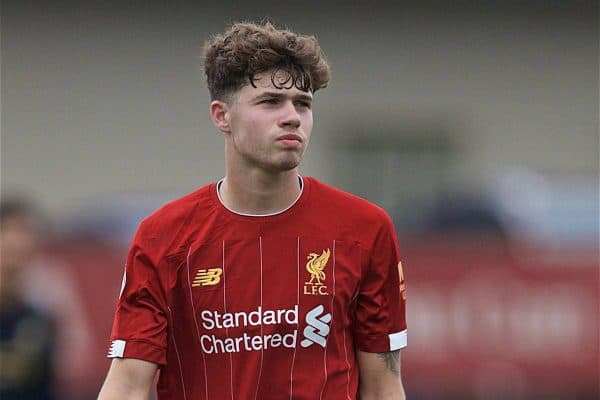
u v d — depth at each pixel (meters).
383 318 16.19
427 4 64.00
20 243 25.81
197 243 15.80
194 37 61.81
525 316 33.31
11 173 60.22
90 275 31.66
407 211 40.06
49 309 26.61
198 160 61.97
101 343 31.45
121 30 61.22
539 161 65.75
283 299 15.66
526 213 38.00
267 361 15.62
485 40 65.06
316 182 16.22
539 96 65.75
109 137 61.16
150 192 58.50
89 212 46.94
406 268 33.41
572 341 33.31
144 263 15.93
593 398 33.22
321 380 15.69
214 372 15.77
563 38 65.94
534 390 33.22
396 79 64.12
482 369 33.19
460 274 33.41
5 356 25.97
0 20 60.06
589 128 66.31
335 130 63.34
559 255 33.47
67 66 60.72
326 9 63.06
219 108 15.95
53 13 60.53
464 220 37.97
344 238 15.92
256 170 15.62
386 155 63.78
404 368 33.16
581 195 38.66
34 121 60.38
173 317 15.92
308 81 15.43
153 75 61.53
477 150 65.06
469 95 64.88
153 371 15.88
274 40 15.35
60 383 28.86
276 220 15.82
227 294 15.67
